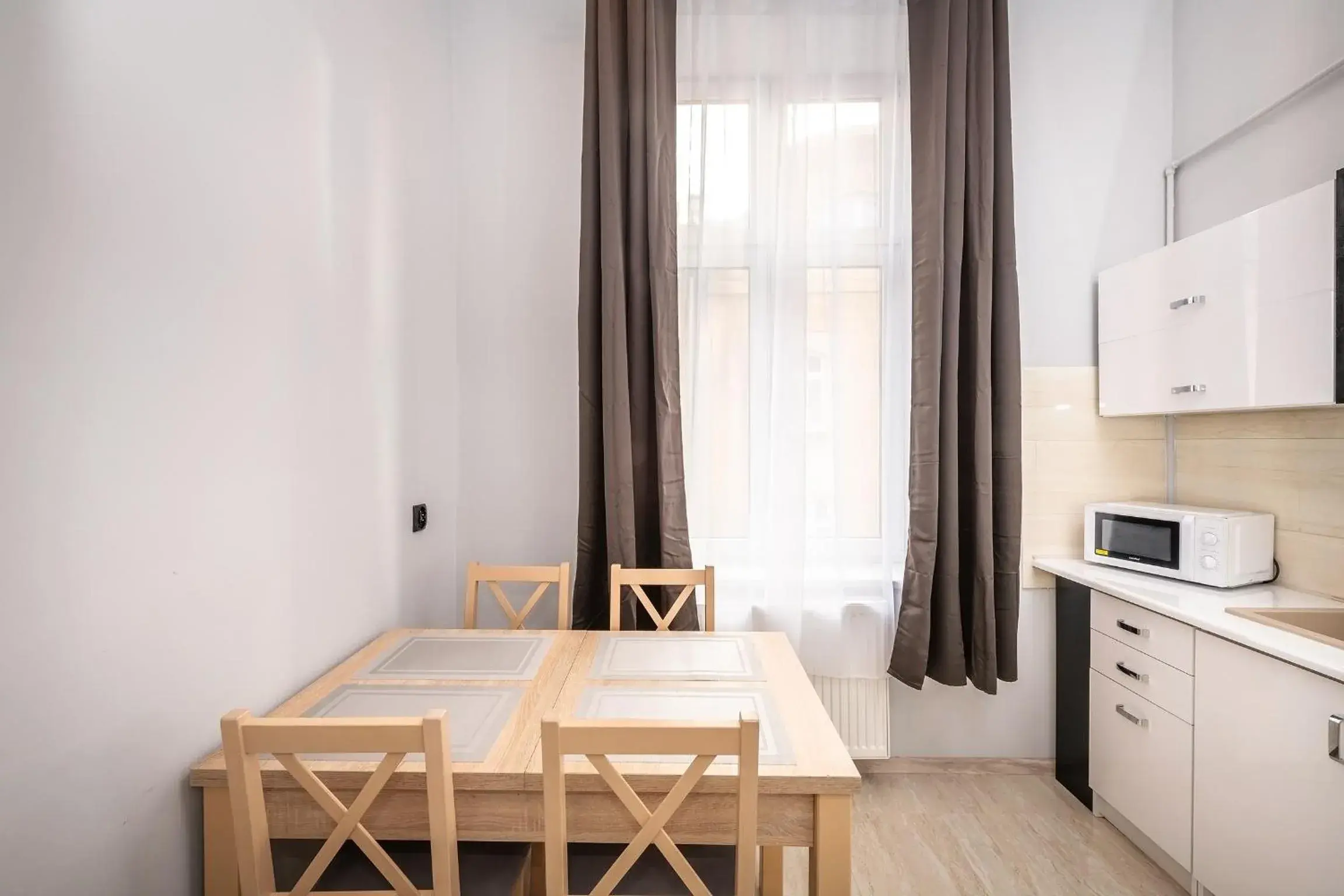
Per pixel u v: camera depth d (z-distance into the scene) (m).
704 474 2.40
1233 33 2.21
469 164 2.51
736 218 2.38
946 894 1.83
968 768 2.51
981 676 2.27
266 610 1.40
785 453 2.38
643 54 2.22
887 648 2.40
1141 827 1.97
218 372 1.25
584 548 2.28
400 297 2.06
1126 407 2.29
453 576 2.51
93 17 0.98
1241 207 2.19
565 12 2.49
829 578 2.38
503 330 2.52
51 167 0.91
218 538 1.25
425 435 2.26
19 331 0.87
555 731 0.99
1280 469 2.03
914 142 2.27
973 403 2.30
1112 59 2.50
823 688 2.40
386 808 1.17
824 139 2.38
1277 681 1.51
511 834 1.17
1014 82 2.51
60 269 0.93
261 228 1.37
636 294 2.26
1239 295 1.84
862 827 2.16
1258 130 2.12
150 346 1.09
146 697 1.09
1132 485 2.48
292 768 1.03
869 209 2.38
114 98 1.01
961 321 2.34
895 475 2.38
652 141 2.21
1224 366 1.89
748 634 1.93
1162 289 2.12
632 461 2.27
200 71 1.19
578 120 2.50
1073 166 2.51
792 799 1.19
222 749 1.26
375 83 1.89
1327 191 1.60
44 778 0.91
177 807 1.15
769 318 2.39
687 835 1.16
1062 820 2.20
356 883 1.23
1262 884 1.55
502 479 2.53
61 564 0.94
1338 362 1.57
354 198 1.77
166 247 1.12
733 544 2.40
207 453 1.22
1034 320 2.51
